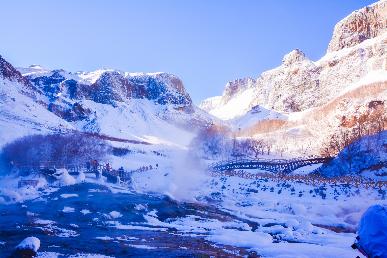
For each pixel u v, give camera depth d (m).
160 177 51.56
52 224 19.12
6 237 15.34
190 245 15.80
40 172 43.38
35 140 82.56
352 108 134.88
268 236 18.67
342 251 14.64
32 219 20.19
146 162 96.50
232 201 35.16
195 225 22.08
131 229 19.38
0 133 90.88
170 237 17.61
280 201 33.81
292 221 24.16
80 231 17.78
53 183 38.91
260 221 25.56
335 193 35.31
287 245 16.08
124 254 13.42
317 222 26.34
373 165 55.97
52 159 76.19
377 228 3.81
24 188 33.44
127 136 190.50
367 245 3.83
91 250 13.70
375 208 3.96
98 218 21.81
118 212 23.91
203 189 43.03
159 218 23.97
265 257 14.22
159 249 14.54
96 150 93.19
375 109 128.12
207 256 13.74
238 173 57.94
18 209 23.81
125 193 34.12
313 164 75.12
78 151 86.44
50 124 138.62
